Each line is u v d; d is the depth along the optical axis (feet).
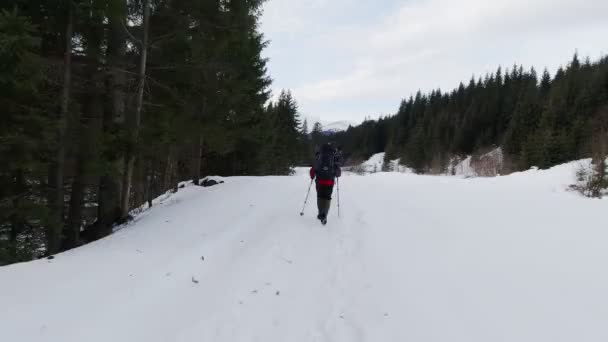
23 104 21.50
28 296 12.09
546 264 13.57
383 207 26.55
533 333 9.47
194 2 29.89
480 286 12.41
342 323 11.09
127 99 29.50
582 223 18.52
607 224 17.99
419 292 12.48
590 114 115.65
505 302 11.18
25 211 22.04
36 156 22.80
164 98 33.45
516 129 126.52
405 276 13.85
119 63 28.09
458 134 181.88
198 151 53.42
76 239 28.89
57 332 10.12
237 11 32.24
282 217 24.25
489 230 18.60
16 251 20.66
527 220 20.03
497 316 10.47
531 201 25.91
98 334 10.21
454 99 251.39
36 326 10.32
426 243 17.35
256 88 63.46
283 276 14.66
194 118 36.14
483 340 9.45
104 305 11.79
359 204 28.32
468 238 17.54
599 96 122.01
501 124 174.09
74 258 16.60
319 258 16.69
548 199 26.35
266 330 10.83
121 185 31.30
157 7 30.42
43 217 22.59
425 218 22.22
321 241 19.13
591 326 9.39
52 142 22.84
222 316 11.59
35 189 24.29
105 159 25.34
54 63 24.14
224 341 10.23
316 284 13.96
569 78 151.33
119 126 27.45
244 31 33.58
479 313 10.75
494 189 34.50
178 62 32.19
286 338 10.41
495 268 13.70
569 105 128.57
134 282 13.64
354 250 17.43
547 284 12.00
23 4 21.74
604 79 128.77
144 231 22.30
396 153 227.20
